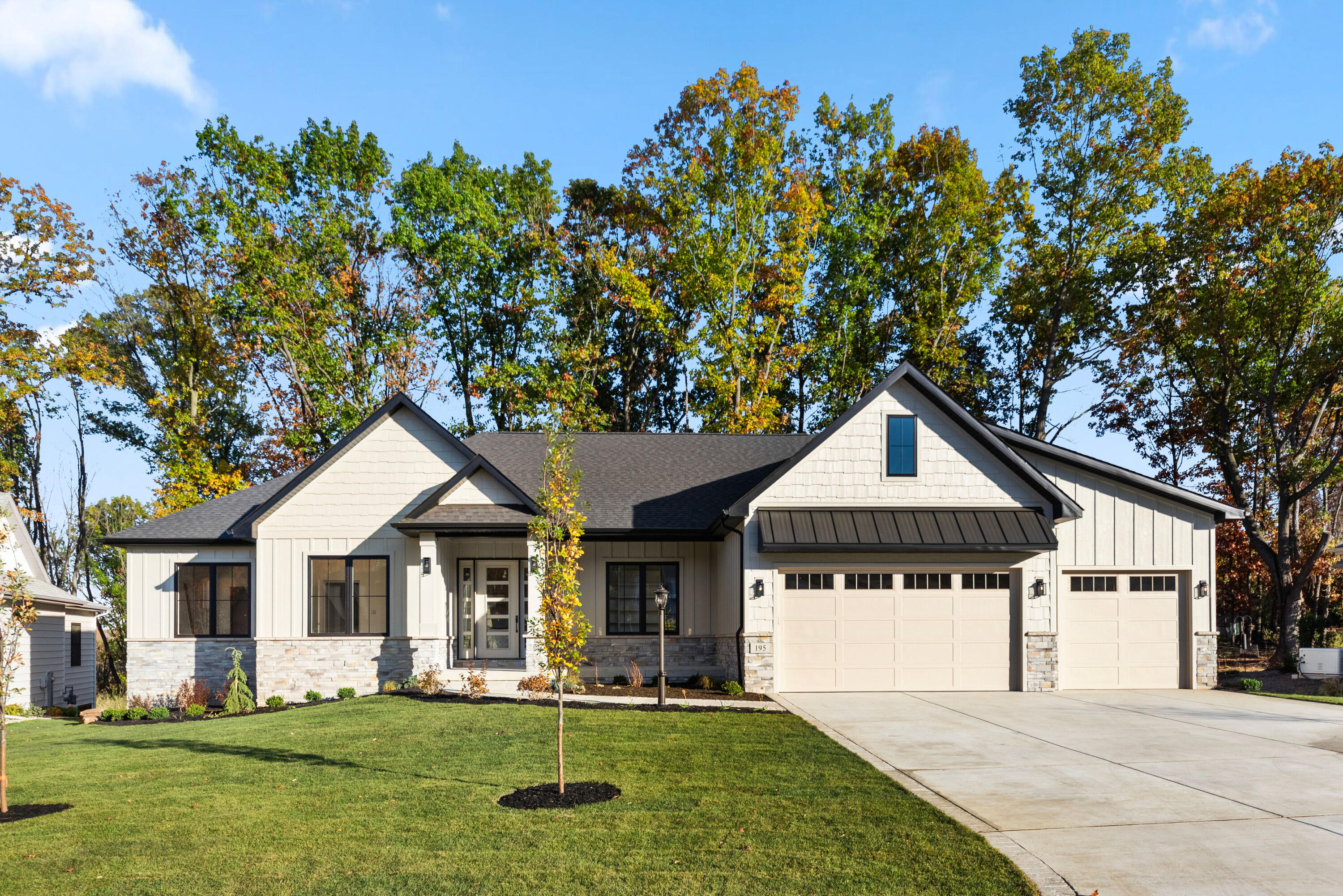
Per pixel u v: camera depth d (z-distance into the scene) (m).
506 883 7.15
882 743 12.66
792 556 18.45
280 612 20.47
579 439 25.05
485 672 19.25
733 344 35.69
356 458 20.81
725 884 7.04
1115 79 33.69
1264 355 28.97
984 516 18.52
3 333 31.11
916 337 38.25
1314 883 7.05
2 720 9.73
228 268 36.22
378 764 11.40
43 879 7.42
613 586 21.11
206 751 12.85
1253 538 28.70
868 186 38.53
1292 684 21.14
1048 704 16.77
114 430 42.06
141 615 21.58
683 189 36.12
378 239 37.81
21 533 26.81
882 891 6.89
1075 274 34.88
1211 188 32.19
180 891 7.13
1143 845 7.95
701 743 12.41
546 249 40.06
